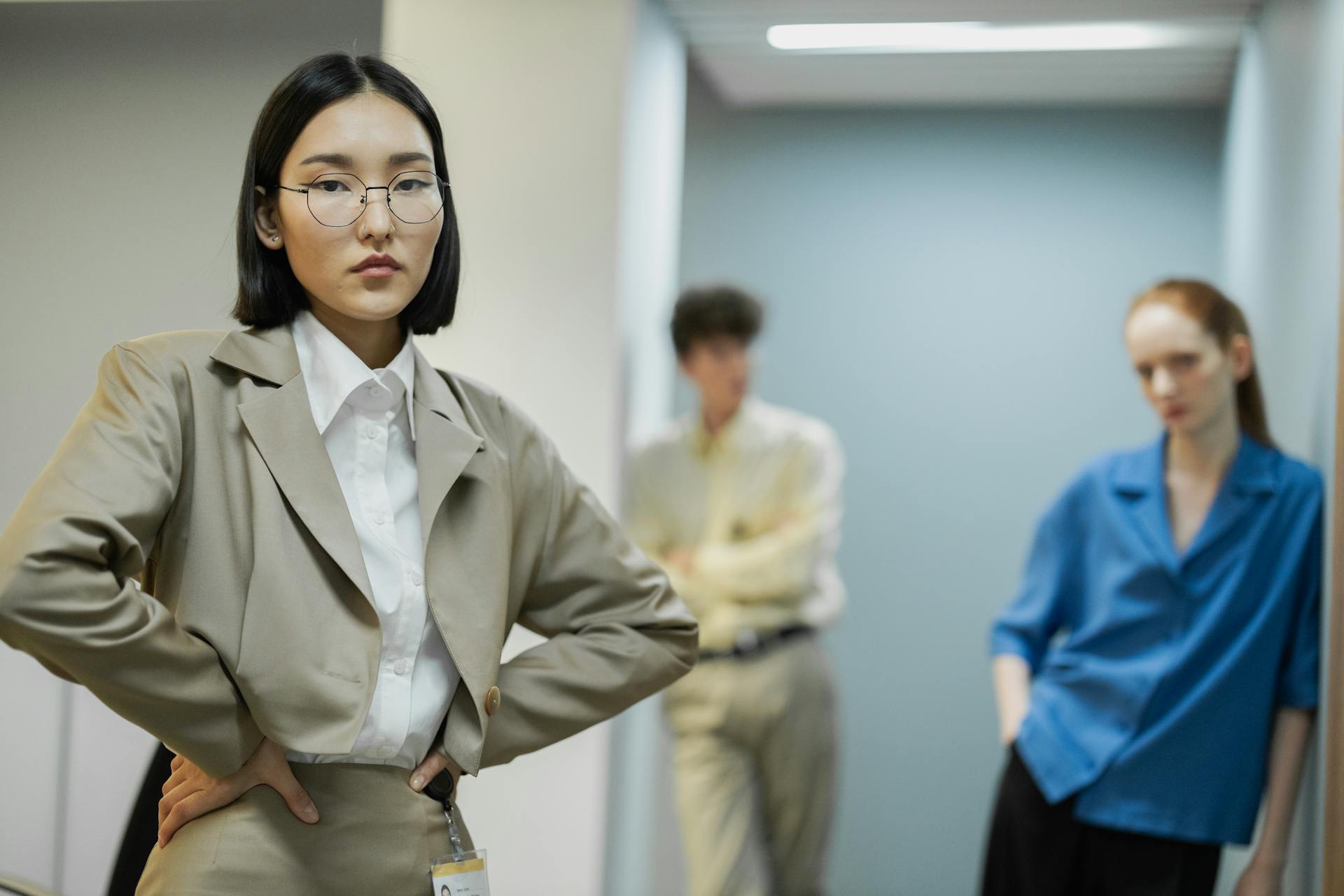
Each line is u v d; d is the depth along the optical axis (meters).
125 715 1.14
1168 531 2.49
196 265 2.56
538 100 3.09
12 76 2.64
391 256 1.23
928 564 5.23
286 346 1.27
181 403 1.21
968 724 5.16
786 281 5.41
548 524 1.47
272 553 1.18
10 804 2.54
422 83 3.11
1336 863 2.19
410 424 1.32
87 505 1.10
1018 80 4.86
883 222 5.35
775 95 5.28
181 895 1.18
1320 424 2.54
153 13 2.61
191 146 2.60
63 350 2.58
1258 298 3.58
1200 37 4.11
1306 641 2.42
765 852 3.87
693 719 3.84
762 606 3.82
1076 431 5.18
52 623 1.06
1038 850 2.48
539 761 3.03
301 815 1.21
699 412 3.98
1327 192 2.52
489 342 3.09
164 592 1.22
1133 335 2.57
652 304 3.65
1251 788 2.39
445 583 1.28
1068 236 5.21
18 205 2.62
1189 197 5.11
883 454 5.30
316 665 1.18
